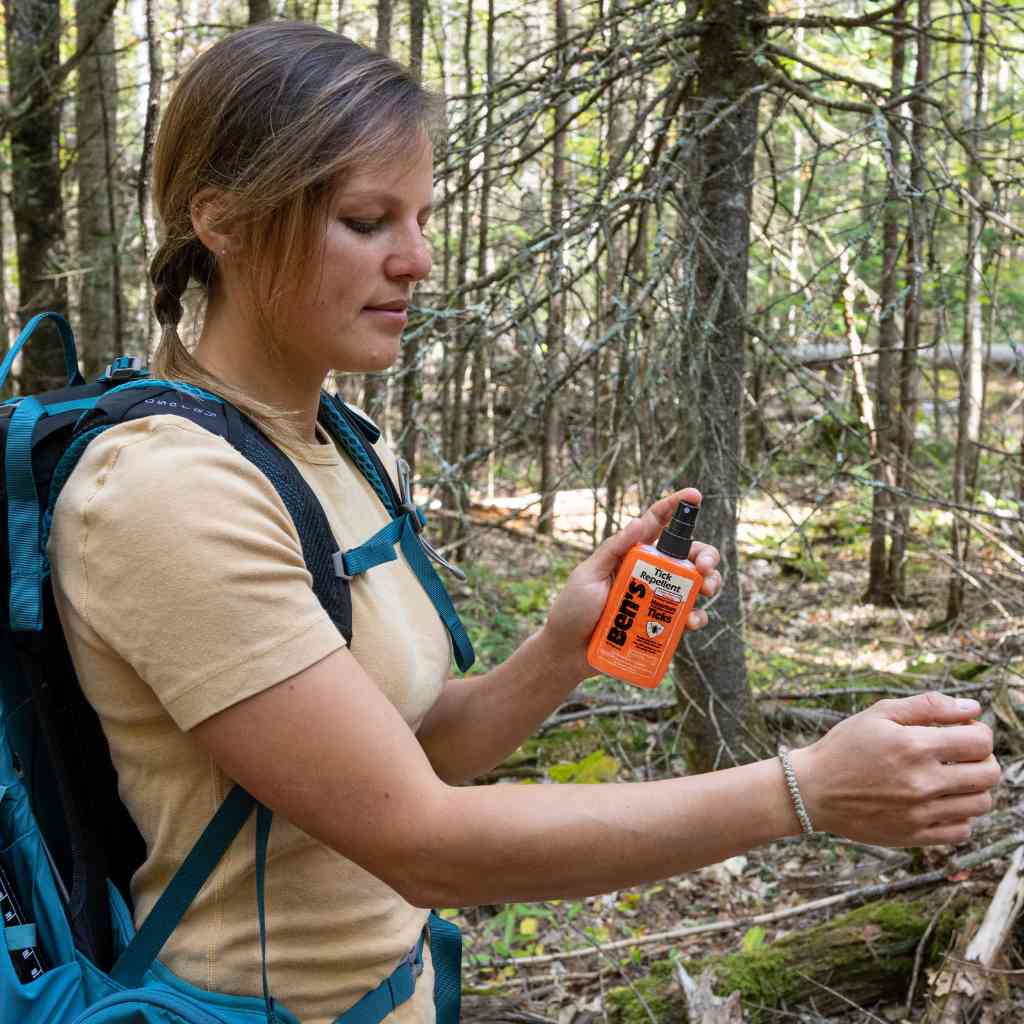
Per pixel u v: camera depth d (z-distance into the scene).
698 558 1.29
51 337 7.88
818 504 3.64
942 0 7.92
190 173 1.02
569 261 4.00
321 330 1.04
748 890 3.60
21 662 1.01
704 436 3.79
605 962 3.18
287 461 1.04
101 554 0.91
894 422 4.89
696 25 3.73
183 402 1.00
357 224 1.01
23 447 0.96
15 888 1.04
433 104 1.05
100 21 6.60
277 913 1.06
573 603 1.27
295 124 0.96
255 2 5.41
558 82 3.84
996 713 3.78
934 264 3.46
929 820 0.89
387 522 1.23
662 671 1.27
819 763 0.91
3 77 9.28
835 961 2.86
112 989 1.02
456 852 0.90
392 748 0.91
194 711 0.89
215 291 1.11
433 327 3.68
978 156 3.77
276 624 0.90
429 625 1.20
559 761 4.64
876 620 6.55
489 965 3.14
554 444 7.80
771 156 3.90
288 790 0.90
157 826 1.03
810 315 3.41
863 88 3.55
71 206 8.08
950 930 2.84
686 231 3.45
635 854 0.91
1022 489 5.55
